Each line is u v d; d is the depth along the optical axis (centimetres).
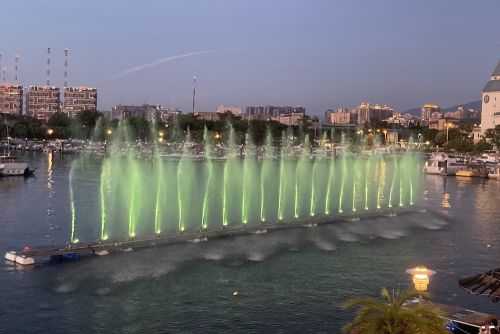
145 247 7688
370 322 3250
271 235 8825
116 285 6106
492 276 4062
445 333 3247
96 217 10188
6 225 9306
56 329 4969
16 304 5491
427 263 7469
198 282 6325
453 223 10650
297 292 6100
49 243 8000
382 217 10994
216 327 5100
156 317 5288
